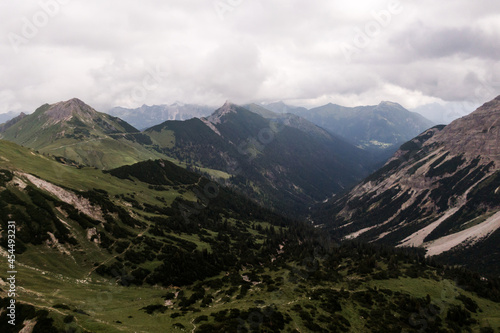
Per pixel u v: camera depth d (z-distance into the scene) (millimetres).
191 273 129750
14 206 122375
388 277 128750
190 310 84000
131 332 63156
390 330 89188
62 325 59625
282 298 97375
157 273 121312
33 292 78250
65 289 90750
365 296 106000
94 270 112375
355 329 86812
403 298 107062
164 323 74812
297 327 79625
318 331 80312
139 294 104125
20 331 57344
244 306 86250
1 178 134000
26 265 99750
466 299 118188
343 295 105750
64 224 128125
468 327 100312
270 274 130375
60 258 111250
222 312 80000
